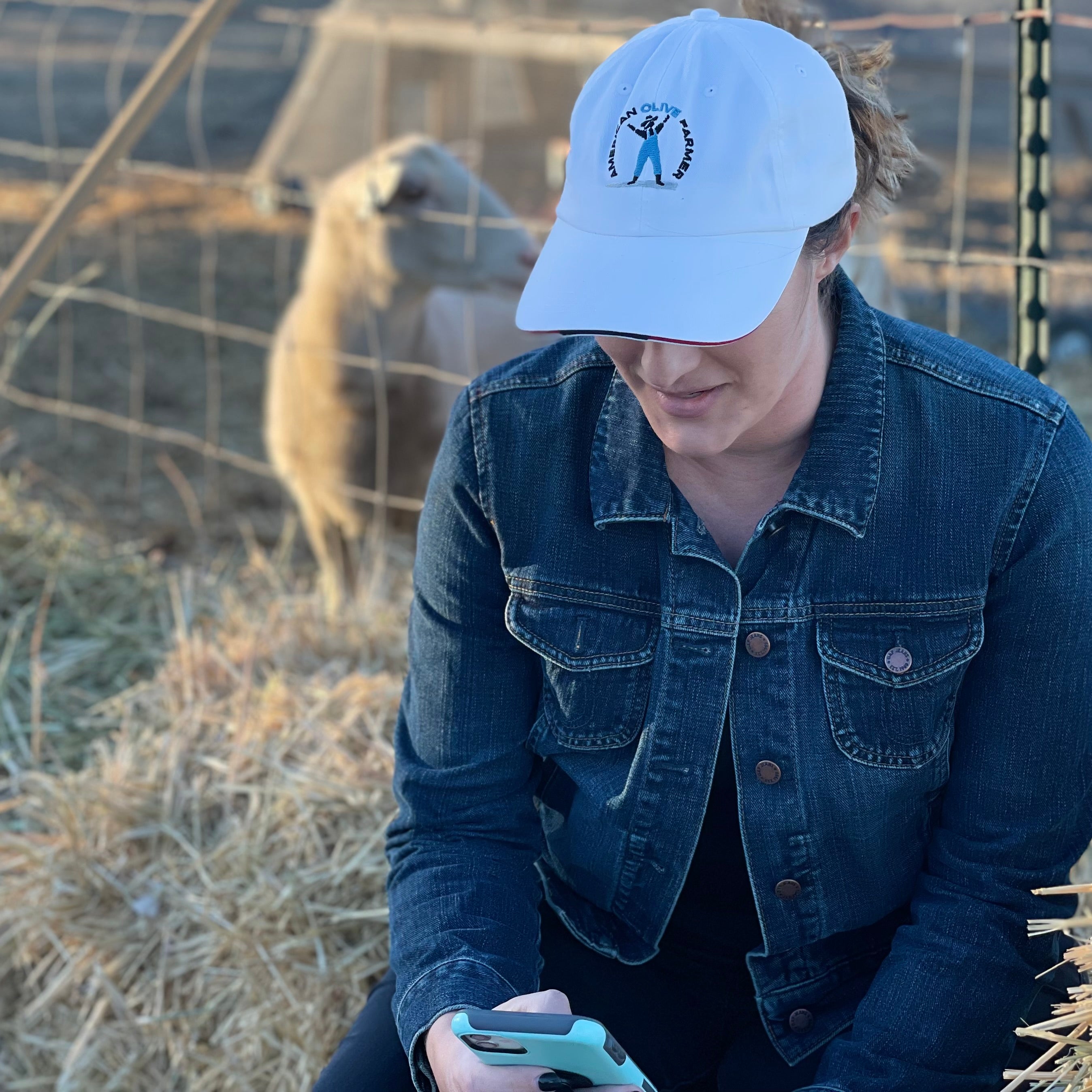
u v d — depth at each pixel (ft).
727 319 3.26
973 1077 3.79
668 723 3.91
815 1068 4.12
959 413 3.71
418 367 11.91
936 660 3.75
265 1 47.55
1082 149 28.19
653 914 4.19
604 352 3.92
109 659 9.00
